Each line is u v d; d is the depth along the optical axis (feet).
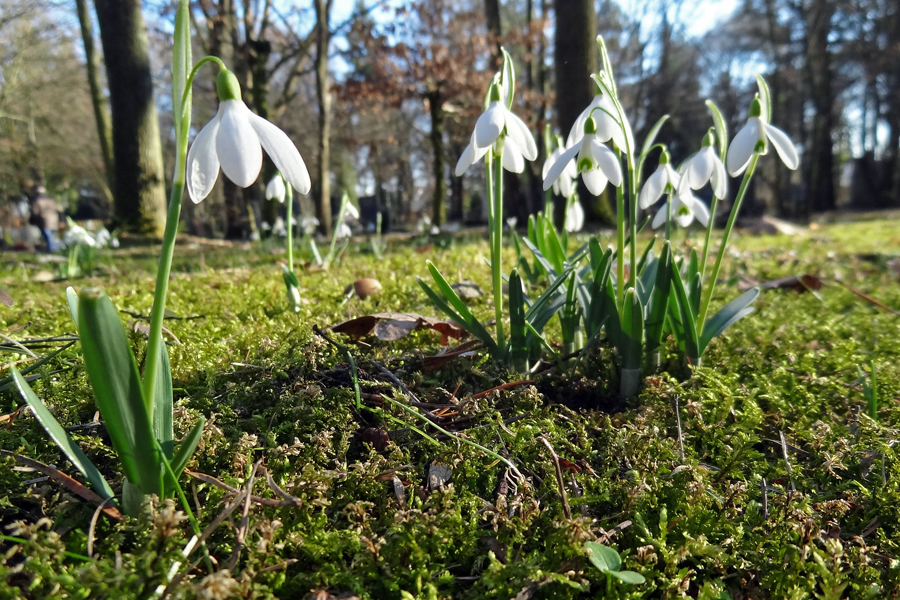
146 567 0.43
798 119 12.60
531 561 0.48
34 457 0.60
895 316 1.29
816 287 1.53
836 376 0.93
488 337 0.87
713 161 0.85
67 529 0.51
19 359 0.81
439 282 0.83
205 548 0.47
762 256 2.46
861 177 13.47
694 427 0.75
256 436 0.64
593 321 0.86
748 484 0.63
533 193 6.76
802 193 12.53
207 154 0.50
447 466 0.64
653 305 0.84
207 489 0.58
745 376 0.93
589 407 0.83
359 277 1.69
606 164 0.71
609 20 10.09
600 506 0.59
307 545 0.50
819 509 0.57
